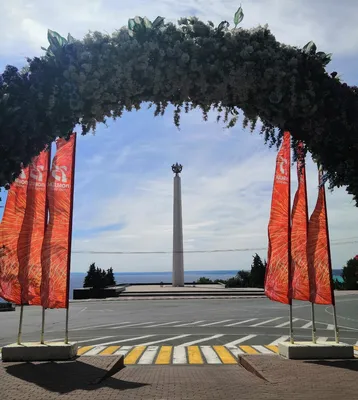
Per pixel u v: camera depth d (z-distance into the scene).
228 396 6.00
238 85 3.49
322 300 8.99
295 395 5.80
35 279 9.01
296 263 9.30
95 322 18.91
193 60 3.42
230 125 3.97
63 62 3.47
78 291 38.84
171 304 29.67
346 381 6.63
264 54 3.46
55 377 7.11
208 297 36.44
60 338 13.77
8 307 28.06
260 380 7.12
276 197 9.64
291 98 3.45
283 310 24.25
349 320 19.09
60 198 9.19
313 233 9.20
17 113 3.37
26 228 9.06
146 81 3.55
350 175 3.50
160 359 9.92
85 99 3.55
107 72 3.50
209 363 9.41
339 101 3.44
